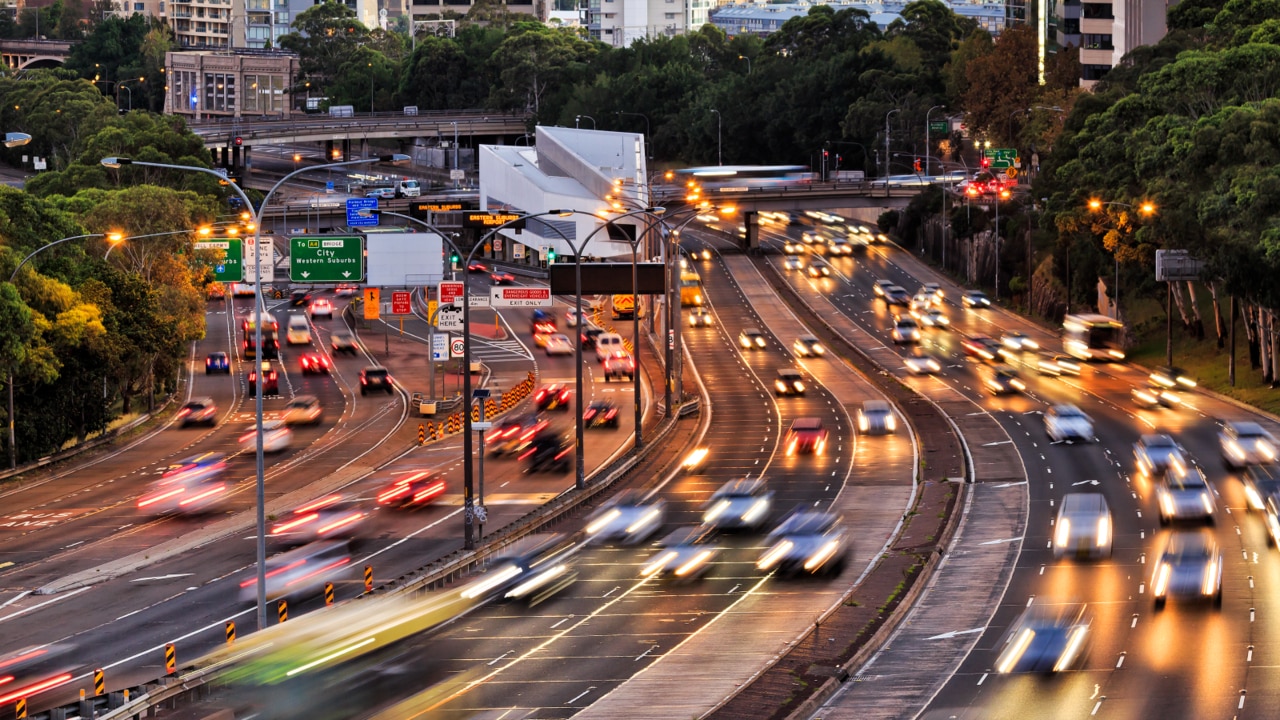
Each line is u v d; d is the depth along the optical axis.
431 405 178.88
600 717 71.06
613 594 96.25
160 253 192.75
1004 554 104.12
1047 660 78.19
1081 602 90.06
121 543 115.69
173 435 171.12
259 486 86.06
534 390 197.38
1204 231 173.75
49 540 118.06
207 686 76.88
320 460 151.88
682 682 76.81
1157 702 70.94
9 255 148.38
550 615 91.38
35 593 101.00
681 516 119.44
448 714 71.69
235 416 183.00
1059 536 103.25
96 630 90.94
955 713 70.62
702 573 101.00
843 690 75.56
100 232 190.50
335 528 117.81
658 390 194.00
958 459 141.25
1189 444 144.00
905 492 127.12
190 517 124.62
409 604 92.75
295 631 85.62
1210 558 91.81
